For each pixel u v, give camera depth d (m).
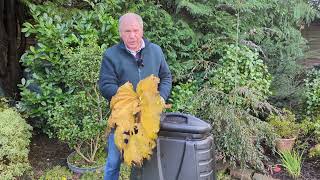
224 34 4.83
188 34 4.67
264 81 4.21
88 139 3.54
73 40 3.78
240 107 3.71
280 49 4.99
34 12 4.07
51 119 3.53
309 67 5.32
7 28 5.16
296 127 4.05
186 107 3.77
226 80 4.02
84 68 3.28
